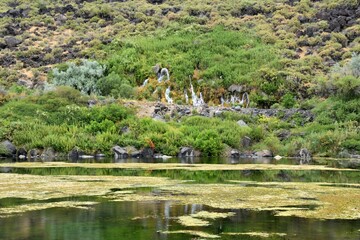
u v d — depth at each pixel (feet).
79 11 285.84
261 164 113.09
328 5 260.42
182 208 56.44
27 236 43.32
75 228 46.39
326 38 231.30
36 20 274.57
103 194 66.59
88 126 141.69
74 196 64.80
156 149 136.77
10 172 93.45
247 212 54.19
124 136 139.23
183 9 273.54
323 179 85.76
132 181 80.74
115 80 186.60
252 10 270.26
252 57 207.72
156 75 196.75
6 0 315.58
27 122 140.77
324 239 42.63
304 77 186.29
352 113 151.33
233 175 90.84
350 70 170.81
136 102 163.53
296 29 243.60
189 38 228.84
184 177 87.30
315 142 139.64
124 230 45.78
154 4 298.56
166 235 43.86
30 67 220.64
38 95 159.22
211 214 53.26
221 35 229.45
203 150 138.82
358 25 236.84
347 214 53.31
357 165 112.68
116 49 223.30
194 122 151.02
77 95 159.63
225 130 145.79
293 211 55.01
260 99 176.86
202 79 192.34
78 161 119.34
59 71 199.11
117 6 293.84
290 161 123.54
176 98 184.34
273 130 151.02
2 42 245.24
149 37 235.20
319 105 159.74
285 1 280.92
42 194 66.28
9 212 53.78
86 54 222.07
